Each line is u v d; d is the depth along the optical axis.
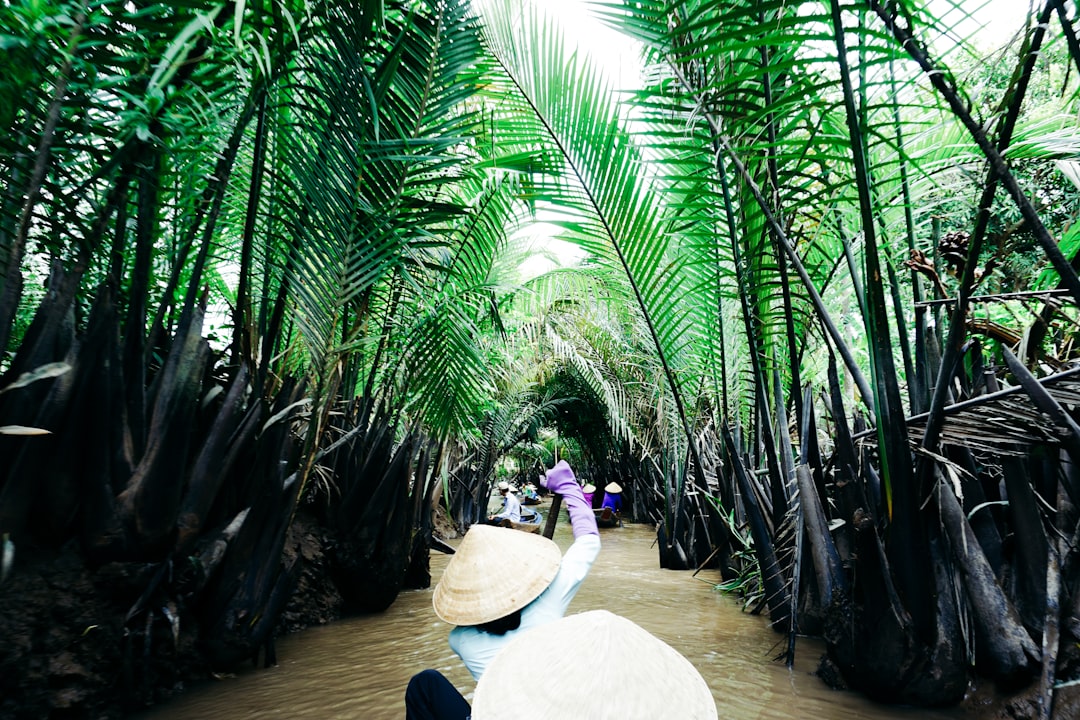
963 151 3.90
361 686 3.63
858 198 3.12
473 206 5.70
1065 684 2.61
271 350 4.36
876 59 2.61
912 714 3.07
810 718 3.06
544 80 4.87
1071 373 2.66
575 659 1.19
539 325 12.12
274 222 4.26
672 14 3.54
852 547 3.73
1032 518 2.92
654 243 5.20
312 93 3.99
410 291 5.66
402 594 6.64
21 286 2.57
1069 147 2.81
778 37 2.67
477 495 13.59
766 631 4.86
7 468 2.93
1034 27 2.17
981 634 2.97
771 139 3.72
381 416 6.13
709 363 6.40
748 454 6.30
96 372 3.11
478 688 1.23
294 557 4.55
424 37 4.29
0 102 2.44
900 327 3.68
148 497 3.23
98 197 3.38
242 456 4.02
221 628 3.69
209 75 3.05
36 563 3.00
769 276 4.54
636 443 14.32
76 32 2.42
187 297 3.45
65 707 2.95
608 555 9.75
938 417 3.00
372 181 4.25
